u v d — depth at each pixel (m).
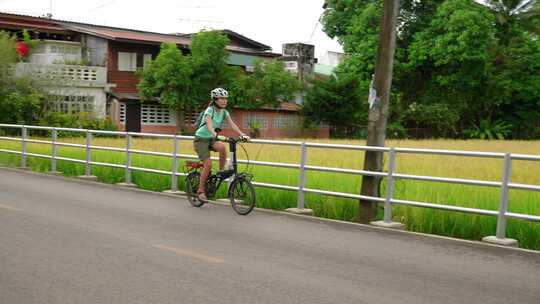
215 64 41.09
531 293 6.00
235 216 10.49
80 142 25.50
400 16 45.03
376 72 10.56
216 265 6.83
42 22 43.50
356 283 6.21
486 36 41.56
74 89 38.75
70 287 5.87
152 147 23.16
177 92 39.88
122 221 9.62
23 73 36.03
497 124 48.50
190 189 11.70
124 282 6.06
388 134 46.41
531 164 17.59
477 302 5.65
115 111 40.94
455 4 41.69
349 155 20.23
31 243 7.75
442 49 41.47
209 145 11.05
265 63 45.25
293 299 5.59
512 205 9.72
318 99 47.41
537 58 46.50
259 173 14.07
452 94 46.75
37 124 35.25
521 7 46.62
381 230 9.41
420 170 15.45
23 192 12.90
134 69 42.72
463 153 8.86
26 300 5.46
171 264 6.83
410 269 6.89
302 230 9.27
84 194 12.95
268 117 48.16
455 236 9.45
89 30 41.84
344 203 11.12
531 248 8.68
